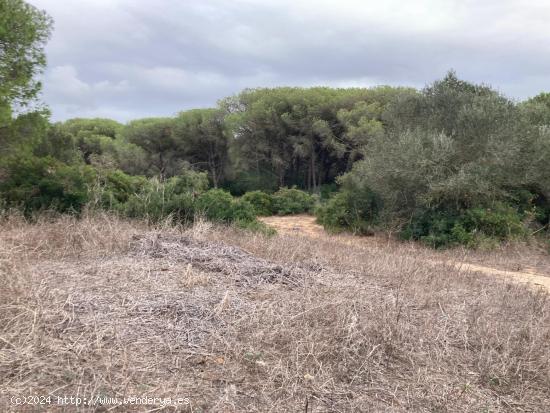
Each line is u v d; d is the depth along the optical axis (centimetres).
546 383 355
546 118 1639
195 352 341
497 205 1291
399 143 1338
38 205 914
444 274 682
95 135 3544
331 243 968
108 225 685
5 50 1025
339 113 2645
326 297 457
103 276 491
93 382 289
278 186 3056
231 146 3011
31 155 1062
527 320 466
